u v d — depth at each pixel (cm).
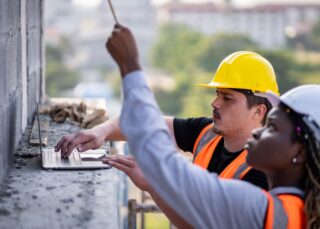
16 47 383
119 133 362
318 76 4706
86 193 302
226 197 227
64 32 7531
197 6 6378
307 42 6334
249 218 228
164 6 6425
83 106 486
